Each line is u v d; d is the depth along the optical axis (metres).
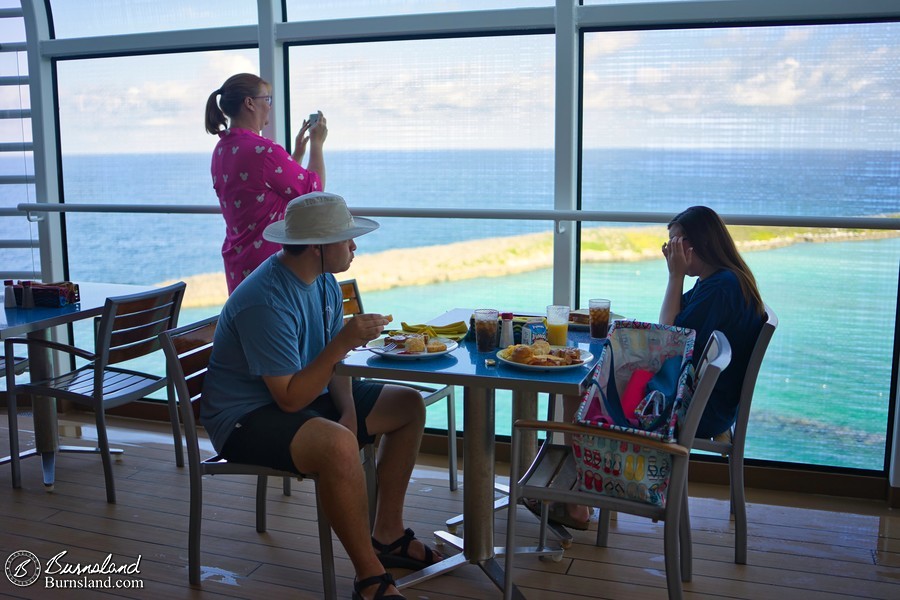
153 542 2.59
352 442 2.10
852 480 3.05
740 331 2.38
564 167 3.21
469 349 2.30
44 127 3.88
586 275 3.33
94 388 2.84
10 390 2.97
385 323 2.16
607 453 1.94
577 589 2.30
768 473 3.13
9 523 2.72
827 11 2.85
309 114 3.57
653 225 3.21
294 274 2.25
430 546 2.57
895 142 2.91
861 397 3.05
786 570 2.41
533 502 2.72
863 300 3.00
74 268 4.04
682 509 2.30
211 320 2.50
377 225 2.32
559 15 3.11
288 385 2.14
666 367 2.08
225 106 3.16
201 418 2.29
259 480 2.64
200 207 3.67
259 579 2.37
